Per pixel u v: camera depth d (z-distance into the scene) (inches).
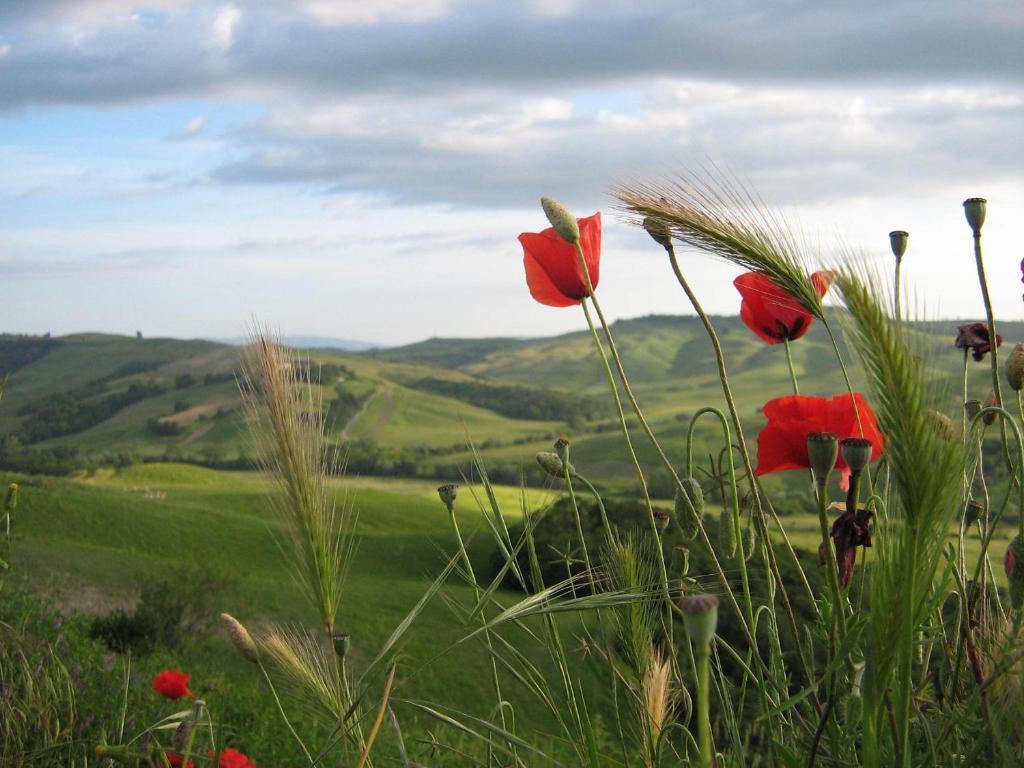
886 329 48.0
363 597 1110.4
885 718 56.3
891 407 47.9
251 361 61.9
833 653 58.7
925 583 49.4
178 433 6146.7
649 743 64.4
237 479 3796.8
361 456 4367.6
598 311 71.0
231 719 286.8
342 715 68.7
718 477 70.8
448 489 73.2
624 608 70.1
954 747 62.2
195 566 773.3
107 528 1641.2
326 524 63.7
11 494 178.1
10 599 232.1
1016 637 54.5
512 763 72.1
